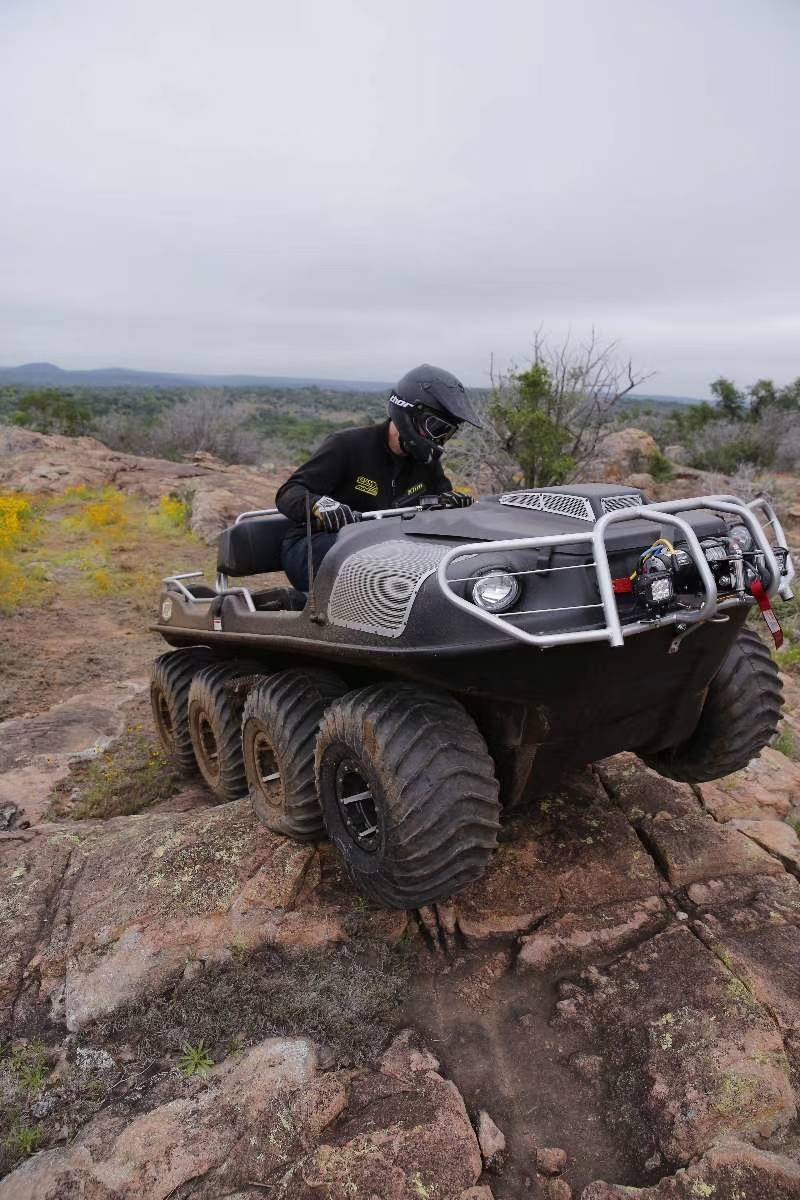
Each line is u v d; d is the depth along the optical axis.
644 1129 2.41
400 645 2.76
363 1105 2.49
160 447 33.50
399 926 3.17
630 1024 2.72
